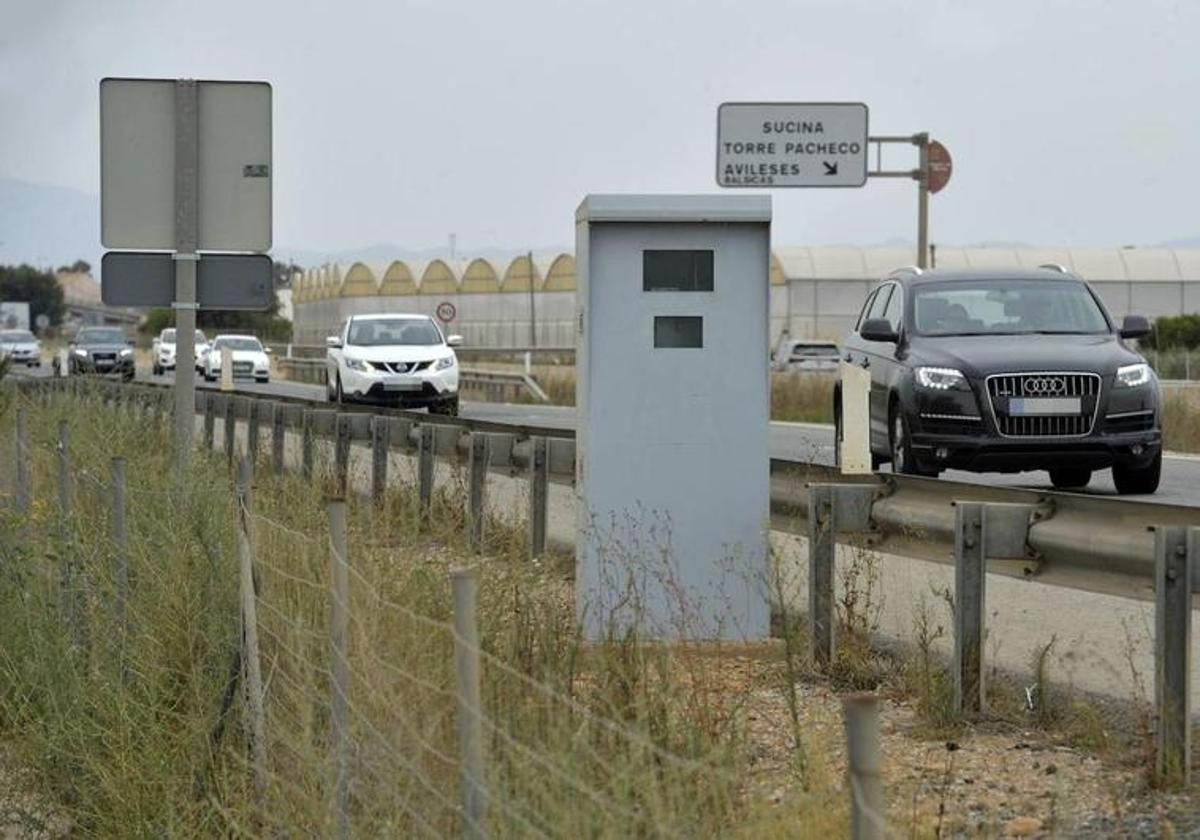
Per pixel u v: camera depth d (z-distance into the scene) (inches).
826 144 2883.9
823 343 3983.8
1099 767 458.6
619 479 621.3
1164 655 449.7
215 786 482.3
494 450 866.1
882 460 1194.6
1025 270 1213.1
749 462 622.2
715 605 616.7
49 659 608.4
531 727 347.9
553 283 4963.1
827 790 348.8
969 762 465.4
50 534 711.1
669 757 309.4
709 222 621.3
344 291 5659.5
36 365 5132.9
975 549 521.0
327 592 468.1
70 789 550.3
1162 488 1214.9
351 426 1093.8
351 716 400.8
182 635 563.2
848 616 596.4
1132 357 1109.7
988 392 1081.4
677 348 622.8
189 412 888.3
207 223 893.2
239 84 892.6
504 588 560.1
